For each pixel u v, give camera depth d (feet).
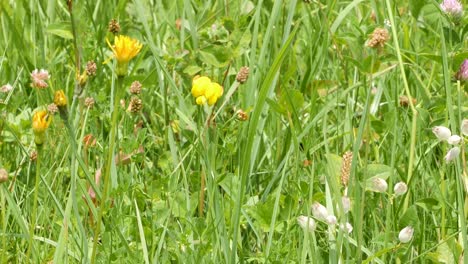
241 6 19.33
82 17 18.12
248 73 14.28
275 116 15.31
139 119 16.39
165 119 15.42
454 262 11.44
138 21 19.21
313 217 10.98
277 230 11.97
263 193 13.83
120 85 9.83
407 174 13.43
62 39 19.11
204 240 11.88
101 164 13.96
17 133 14.98
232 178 13.29
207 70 16.96
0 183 10.56
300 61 17.10
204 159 12.64
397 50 13.66
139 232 11.82
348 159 11.43
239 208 10.90
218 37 17.35
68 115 10.34
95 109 15.66
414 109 13.12
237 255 11.94
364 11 20.07
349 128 14.85
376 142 14.79
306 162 14.06
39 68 18.37
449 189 13.25
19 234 12.05
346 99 15.49
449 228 12.28
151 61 17.83
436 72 16.24
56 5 20.11
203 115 15.64
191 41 17.34
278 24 18.11
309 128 13.83
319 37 17.37
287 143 14.69
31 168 14.49
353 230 11.85
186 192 12.71
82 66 17.07
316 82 16.28
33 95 17.22
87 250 10.87
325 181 12.54
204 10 18.70
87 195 11.35
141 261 11.56
